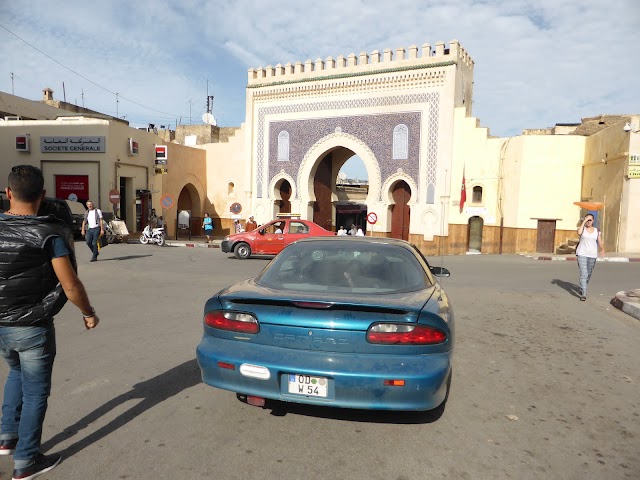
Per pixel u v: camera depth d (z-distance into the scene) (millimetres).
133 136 25172
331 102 26312
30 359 2764
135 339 5609
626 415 3789
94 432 3293
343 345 3055
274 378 3072
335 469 2893
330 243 4324
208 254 17438
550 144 21938
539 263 16047
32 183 2805
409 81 24109
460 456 3080
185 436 3262
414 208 24297
